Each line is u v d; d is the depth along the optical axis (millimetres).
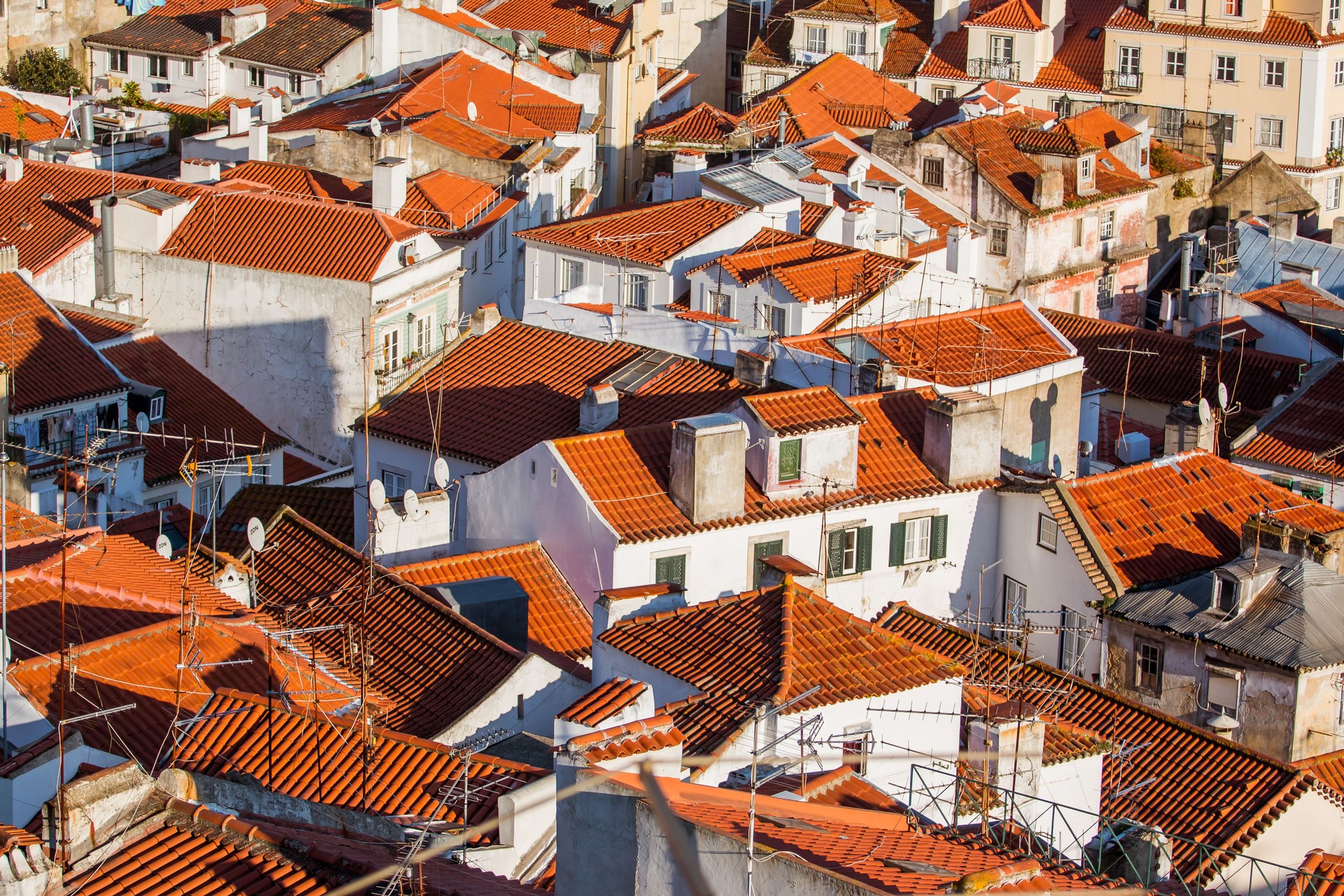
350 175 135375
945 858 39250
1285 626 76562
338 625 64562
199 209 116000
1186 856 60594
